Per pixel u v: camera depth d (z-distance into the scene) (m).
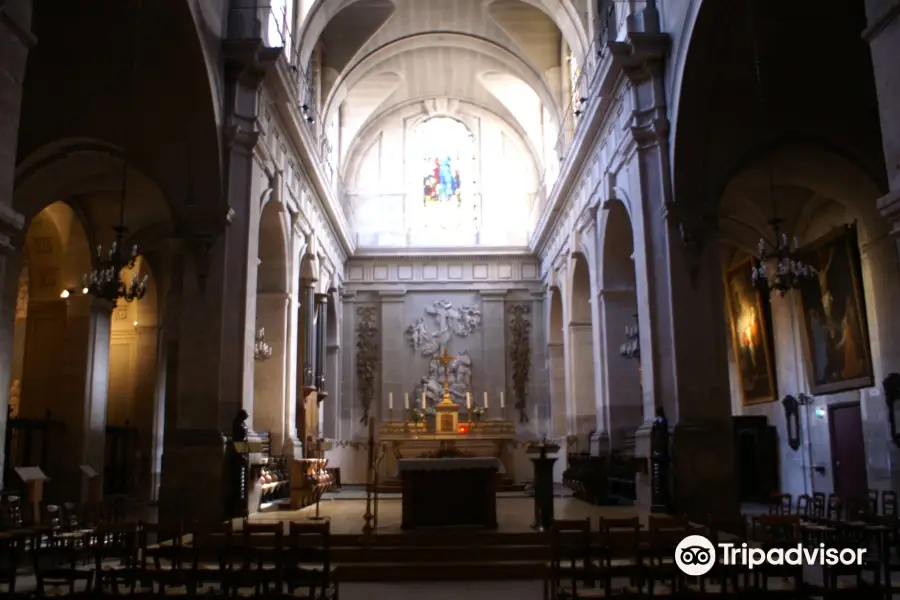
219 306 13.91
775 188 17.55
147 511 18.00
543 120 29.42
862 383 15.63
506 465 27.56
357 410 29.59
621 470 17.16
